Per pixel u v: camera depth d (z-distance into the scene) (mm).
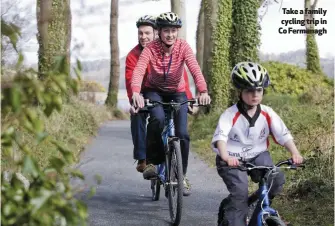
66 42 18891
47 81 2871
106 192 10523
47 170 2979
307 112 15539
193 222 8406
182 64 8641
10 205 2771
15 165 3053
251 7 21312
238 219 6047
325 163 9938
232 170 6180
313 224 8016
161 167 9000
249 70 6125
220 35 21719
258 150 6512
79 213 2893
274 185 6000
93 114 23250
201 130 19781
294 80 27625
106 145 17750
